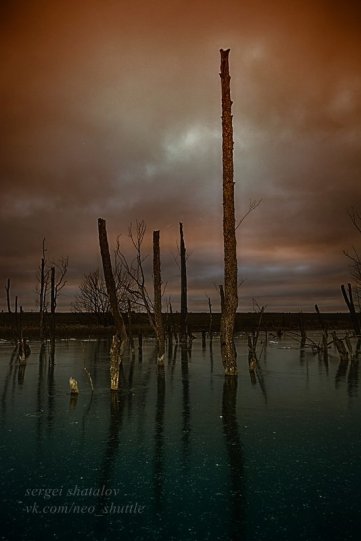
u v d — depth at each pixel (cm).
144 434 883
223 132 1599
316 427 933
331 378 1691
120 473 657
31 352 2936
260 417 1032
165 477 641
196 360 2458
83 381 1631
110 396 1312
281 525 488
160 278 2161
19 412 1090
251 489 593
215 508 534
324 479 629
